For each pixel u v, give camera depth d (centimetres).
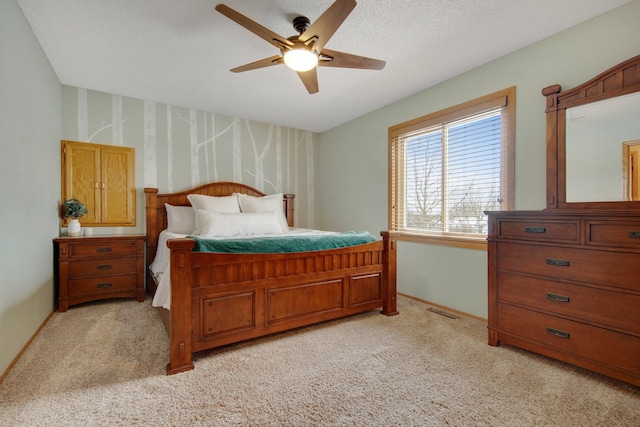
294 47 183
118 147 342
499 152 262
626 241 154
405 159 355
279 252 220
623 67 181
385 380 167
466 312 279
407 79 299
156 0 184
